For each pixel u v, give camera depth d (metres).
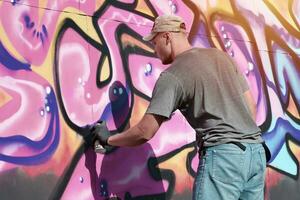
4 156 3.68
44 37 3.94
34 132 3.83
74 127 4.05
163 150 4.56
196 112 3.65
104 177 4.20
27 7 3.87
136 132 3.60
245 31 5.27
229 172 3.56
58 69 4.00
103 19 4.30
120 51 4.38
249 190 3.74
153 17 4.62
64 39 4.05
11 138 3.72
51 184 3.89
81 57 4.13
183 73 3.62
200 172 3.64
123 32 4.41
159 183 4.52
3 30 3.74
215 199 3.57
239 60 5.18
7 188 3.68
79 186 4.04
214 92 3.65
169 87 3.57
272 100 5.39
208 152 3.61
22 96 3.79
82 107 4.11
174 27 3.84
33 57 3.87
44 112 3.89
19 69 3.79
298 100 5.64
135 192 4.37
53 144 3.93
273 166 5.30
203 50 3.79
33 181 3.80
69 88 4.04
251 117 3.75
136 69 4.47
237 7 5.24
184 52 3.76
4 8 3.76
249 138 3.66
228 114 3.65
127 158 4.34
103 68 4.26
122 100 4.36
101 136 4.03
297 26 5.76
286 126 5.48
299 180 5.52
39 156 3.84
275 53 5.50
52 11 4.00
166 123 4.60
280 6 5.63
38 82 3.88
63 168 3.97
